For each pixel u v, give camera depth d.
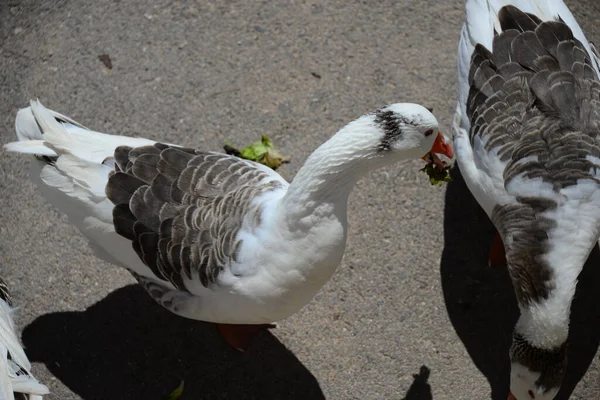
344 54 2.87
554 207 2.33
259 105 2.80
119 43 2.89
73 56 2.87
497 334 2.52
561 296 2.29
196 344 2.52
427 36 2.90
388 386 2.47
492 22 2.49
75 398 2.46
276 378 2.48
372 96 2.81
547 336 2.28
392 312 2.55
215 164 2.35
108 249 2.37
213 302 2.31
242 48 2.88
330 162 2.18
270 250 2.25
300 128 2.77
